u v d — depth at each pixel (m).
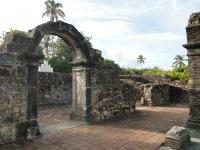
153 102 13.13
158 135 6.26
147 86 13.36
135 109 10.97
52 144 5.51
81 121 8.02
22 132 5.96
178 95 15.73
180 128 5.69
